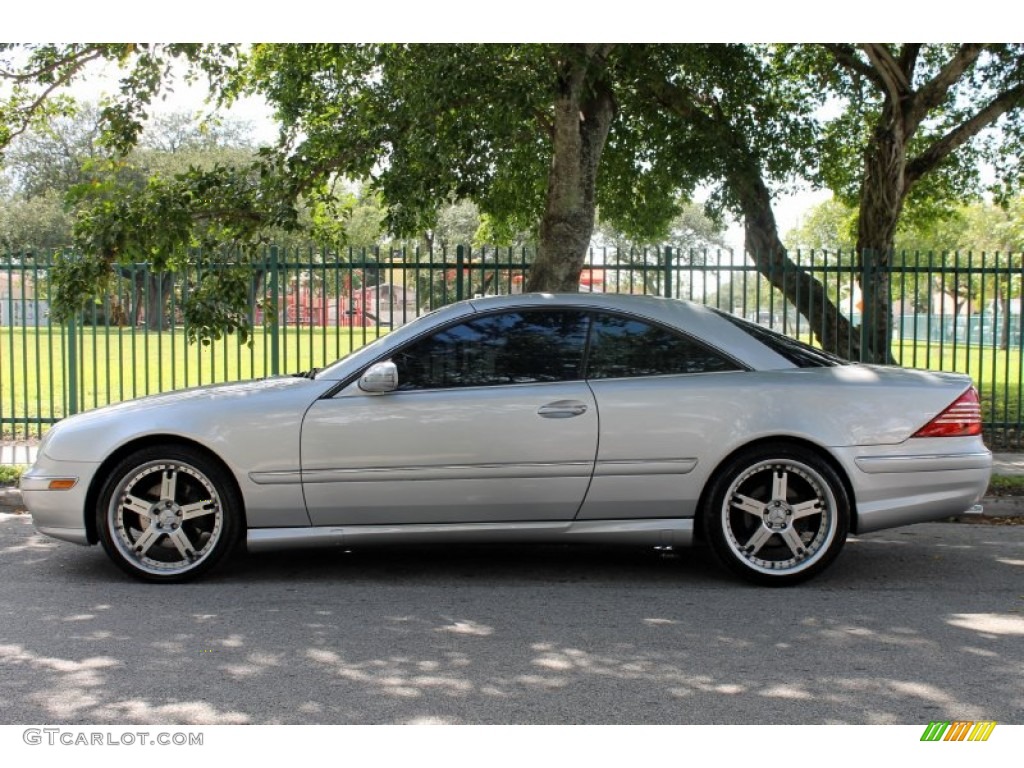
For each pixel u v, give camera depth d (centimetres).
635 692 422
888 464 589
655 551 697
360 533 590
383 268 1131
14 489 909
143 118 1049
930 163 1540
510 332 603
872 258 1206
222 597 573
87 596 575
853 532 602
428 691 423
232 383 640
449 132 933
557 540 599
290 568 645
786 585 598
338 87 1273
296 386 599
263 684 430
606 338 604
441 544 650
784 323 1222
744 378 596
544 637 500
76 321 1211
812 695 419
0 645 484
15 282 3700
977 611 550
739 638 499
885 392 596
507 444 582
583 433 584
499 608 553
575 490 588
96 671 446
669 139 1538
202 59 1073
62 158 4175
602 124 1115
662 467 586
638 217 1658
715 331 609
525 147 1372
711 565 657
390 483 584
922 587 604
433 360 597
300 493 584
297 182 966
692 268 1170
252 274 1074
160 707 404
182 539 596
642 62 1318
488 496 586
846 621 529
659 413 585
